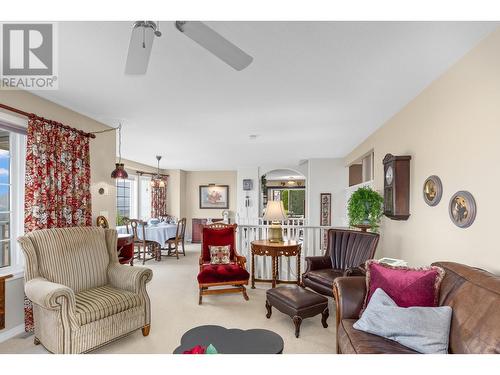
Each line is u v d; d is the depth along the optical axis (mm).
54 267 2629
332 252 3867
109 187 4180
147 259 6551
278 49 2117
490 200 1983
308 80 2654
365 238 3566
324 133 4641
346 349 1819
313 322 3121
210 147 5836
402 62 2330
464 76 2232
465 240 2244
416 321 1743
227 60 1648
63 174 3219
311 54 2191
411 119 3164
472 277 1794
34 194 2840
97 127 3936
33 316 2695
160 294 4082
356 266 3439
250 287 4418
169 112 3559
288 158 7352
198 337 1924
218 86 2789
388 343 1749
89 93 2961
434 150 2680
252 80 2660
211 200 9914
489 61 1966
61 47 2090
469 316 1611
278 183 12148
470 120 2174
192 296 3992
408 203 3189
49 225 3039
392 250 3709
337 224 7219
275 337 1938
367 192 3811
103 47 2092
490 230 1982
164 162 8039
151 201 8453
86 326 2340
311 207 7305
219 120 3916
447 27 1867
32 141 2838
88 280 2852
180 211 9477
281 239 4418
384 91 2920
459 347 1575
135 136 4836
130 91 2906
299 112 3564
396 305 1975
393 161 3227
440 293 1959
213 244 4355
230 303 3711
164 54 2191
